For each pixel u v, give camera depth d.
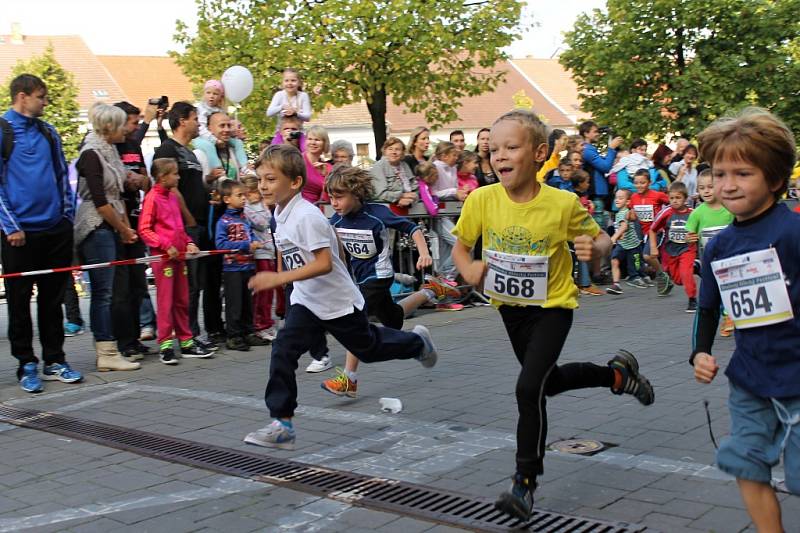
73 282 9.64
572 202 3.56
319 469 4.25
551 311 3.64
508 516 3.53
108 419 5.55
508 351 7.24
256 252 8.14
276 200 4.56
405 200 9.47
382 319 6.21
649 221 11.86
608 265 12.37
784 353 2.77
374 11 17.58
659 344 7.17
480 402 5.49
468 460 4.30
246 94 11.08
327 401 5.76
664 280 10.42
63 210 6.65
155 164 7.28
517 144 3.48
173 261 7.43
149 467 4.45
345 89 18.45
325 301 4.68
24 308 6.48
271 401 4.48
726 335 7.47
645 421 4.83
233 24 19.00
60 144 6.67
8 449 4.93
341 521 3.57
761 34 24.97
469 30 18.84
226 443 4.83
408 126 50.41
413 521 3.53
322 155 8.36
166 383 6.66
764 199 2.81
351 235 5.95
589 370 3.99
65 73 31.05
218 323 8.32
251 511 3.73
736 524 3.32
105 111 7.04
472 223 3.73
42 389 6.53
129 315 7.43
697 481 3.82
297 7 18.30
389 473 4.15
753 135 2.74
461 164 10.34
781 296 2.77
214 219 8.12
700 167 11.38
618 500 3.63
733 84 25.17
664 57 25.67
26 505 3.94
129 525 3.62
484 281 3.76
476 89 20.19
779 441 2.83
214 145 8.39
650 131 25.78
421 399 5.66
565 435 4.62
